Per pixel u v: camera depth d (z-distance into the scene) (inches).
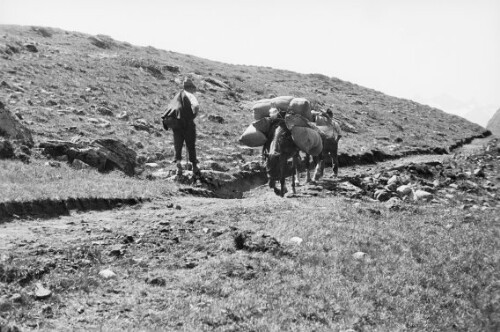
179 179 852.6
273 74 3038.9
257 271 426.0
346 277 442.0
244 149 1245.7
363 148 1508.4
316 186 887.7
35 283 358.3
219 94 1872.5
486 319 421.7
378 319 385.4
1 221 504.1
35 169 711.1
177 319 333.4
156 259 433.7
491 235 617.9
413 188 1020.5
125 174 839.7
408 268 483.8
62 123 1027.9
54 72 1460.4
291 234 532.4
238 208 651.5
